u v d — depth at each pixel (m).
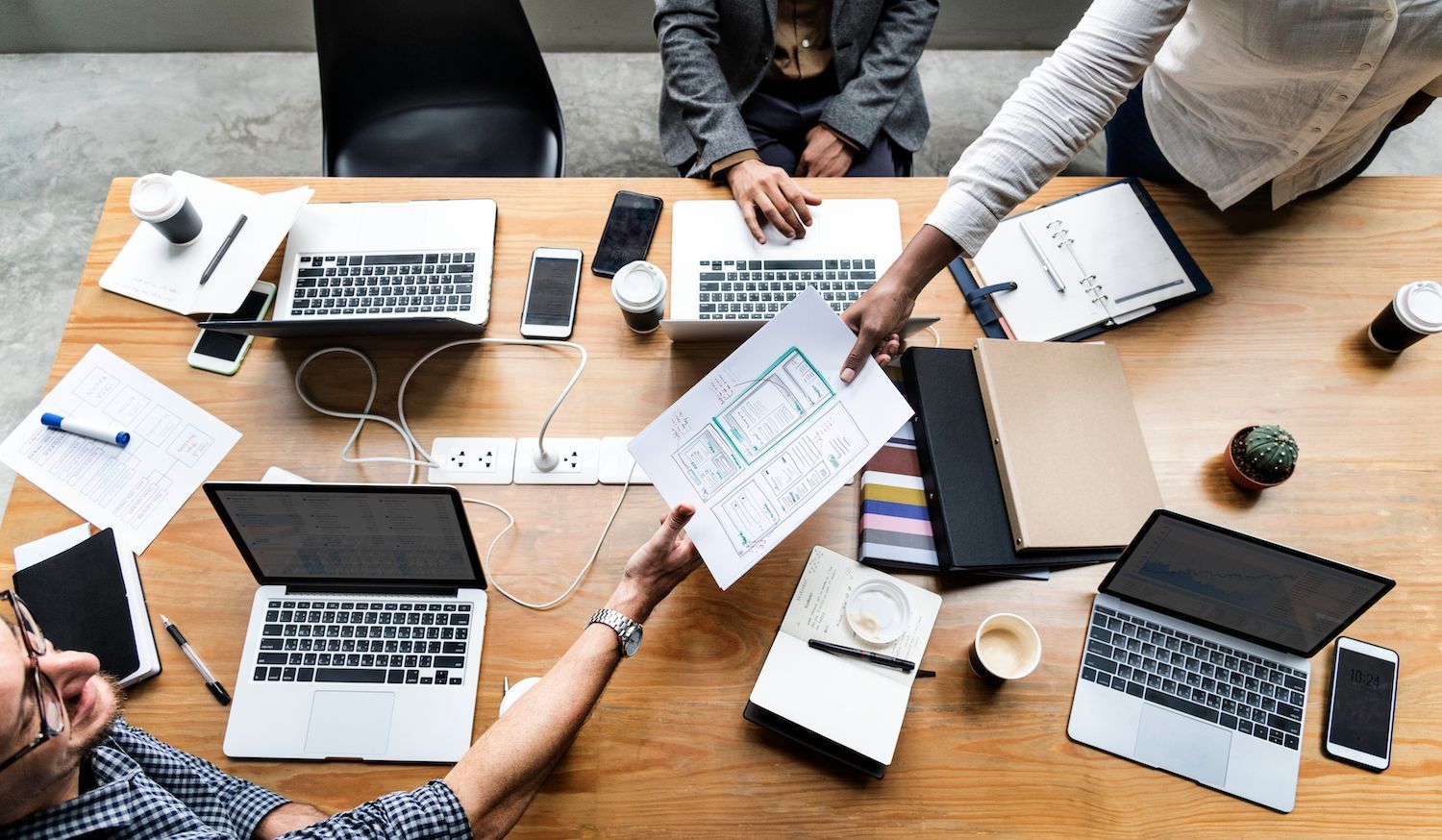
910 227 1.46
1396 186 1.50
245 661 1.16
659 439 1.17
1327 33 1.16
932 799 1.12
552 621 1.20
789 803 1.12
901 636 1.17
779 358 1.18
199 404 1.34
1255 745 1.15
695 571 1.24
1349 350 1.39
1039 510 1.22
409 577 1.19
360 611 1.19
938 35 2.75
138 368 1.36
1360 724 1.16
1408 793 1.13
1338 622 1.12
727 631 1.20
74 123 2.65
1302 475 1.31
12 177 2.57
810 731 1.14
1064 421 1.28
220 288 1.34
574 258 1.43
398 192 1.49
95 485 1.28
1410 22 1.13
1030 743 1.15
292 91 2.72
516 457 1.30
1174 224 1.47
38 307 2.41
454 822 0.92
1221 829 1.11
